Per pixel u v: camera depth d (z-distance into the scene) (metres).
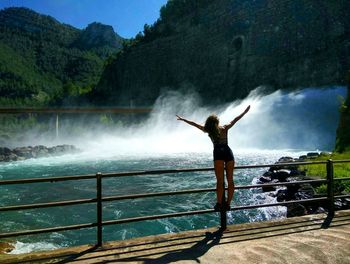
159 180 27.00
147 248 5.90
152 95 141.62
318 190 16.27
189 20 145.25
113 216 16.33
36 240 12.90
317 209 13.66
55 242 12.67
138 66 151.75
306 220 7.49
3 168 42.78
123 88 155.75
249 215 15.14
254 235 6.53
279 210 15.18
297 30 101.00
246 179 25.70
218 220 14.74
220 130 6.60
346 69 85.94
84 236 13.36
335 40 91.88
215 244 6.05
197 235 6.54
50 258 5.53
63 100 185.00
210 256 5.50
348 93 36.97
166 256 5.52
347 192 15.27
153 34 159.50
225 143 6.66
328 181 8.11
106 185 25.28
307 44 97.44
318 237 6.39
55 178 5.68
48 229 5.71
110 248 5.94
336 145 33.75
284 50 102.56
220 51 122.38
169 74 138.62
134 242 6.21
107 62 182.75
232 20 123.38
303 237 6.39
